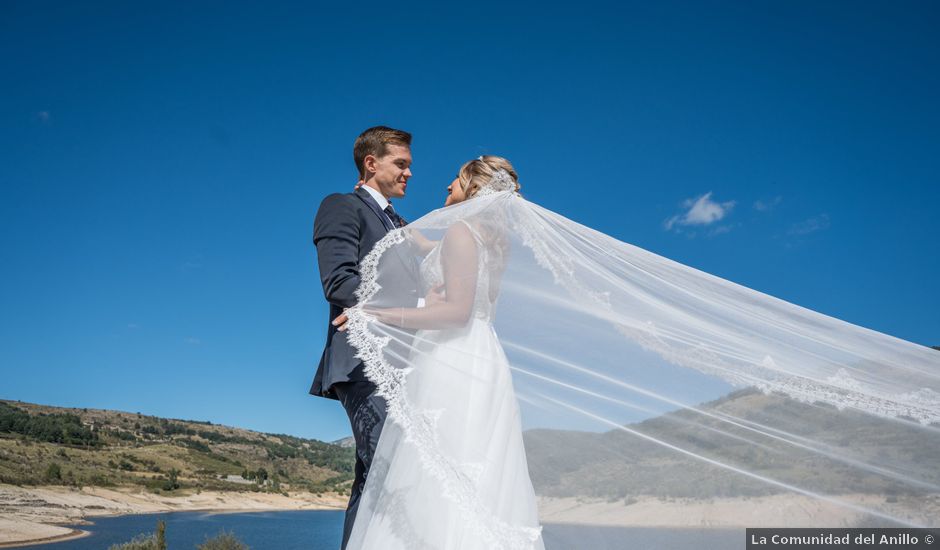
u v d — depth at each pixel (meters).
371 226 3.17
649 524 2.52
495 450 2.65
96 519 89.00
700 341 2.83
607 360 2.79
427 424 2.64
